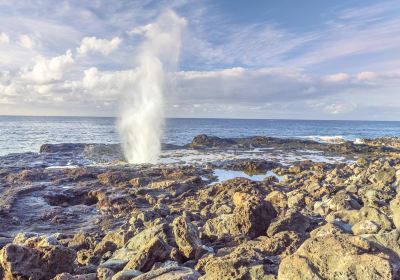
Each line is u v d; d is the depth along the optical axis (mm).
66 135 88375
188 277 6059
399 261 4891
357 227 7828
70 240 12070
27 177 25125
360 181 19219
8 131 98000
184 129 132375
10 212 17625
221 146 54312
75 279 7020
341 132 120938
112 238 10828
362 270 4586
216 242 9664
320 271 4879
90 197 21875
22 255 7625
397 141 58375
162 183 23453
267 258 6711
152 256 7812
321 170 28703
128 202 19891
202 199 20000
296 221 9805
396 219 7949
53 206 18891
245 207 10250
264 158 40812
